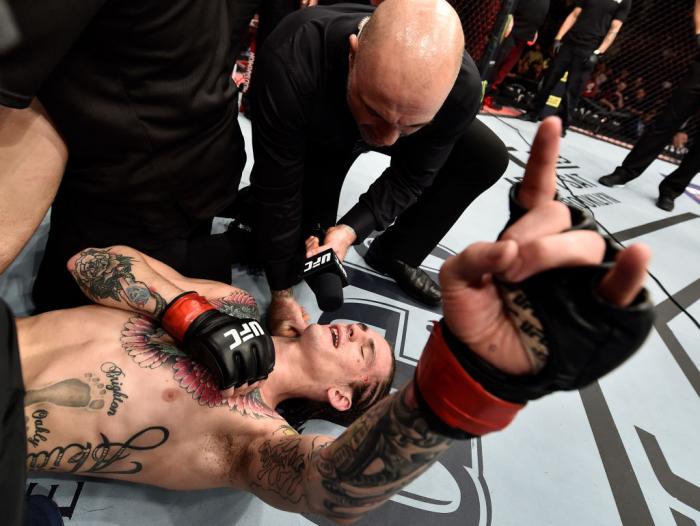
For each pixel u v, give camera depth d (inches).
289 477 30.2
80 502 39.8
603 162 181.8
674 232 131.4
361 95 36.8
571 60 188.9
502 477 52.4
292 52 42.9
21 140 35.8
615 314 15.1
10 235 37.0
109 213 46.2
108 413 35.7
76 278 42.5
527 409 61.8
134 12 33.6
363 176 108.3
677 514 53.2
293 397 52.8
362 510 26.9
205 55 40.4
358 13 46.8
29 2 28.1
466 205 68.7
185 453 37.9
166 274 47.3
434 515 46.8
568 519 50.1
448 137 50.3
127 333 39.5
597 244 16.1
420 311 73.7
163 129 41.3
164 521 40.8
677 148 218.4
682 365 77.8
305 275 48.9
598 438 60.3
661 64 223.3
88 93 37.1
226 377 36.0
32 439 33.8
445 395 19.3
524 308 17.1
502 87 228.1
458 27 34.9
